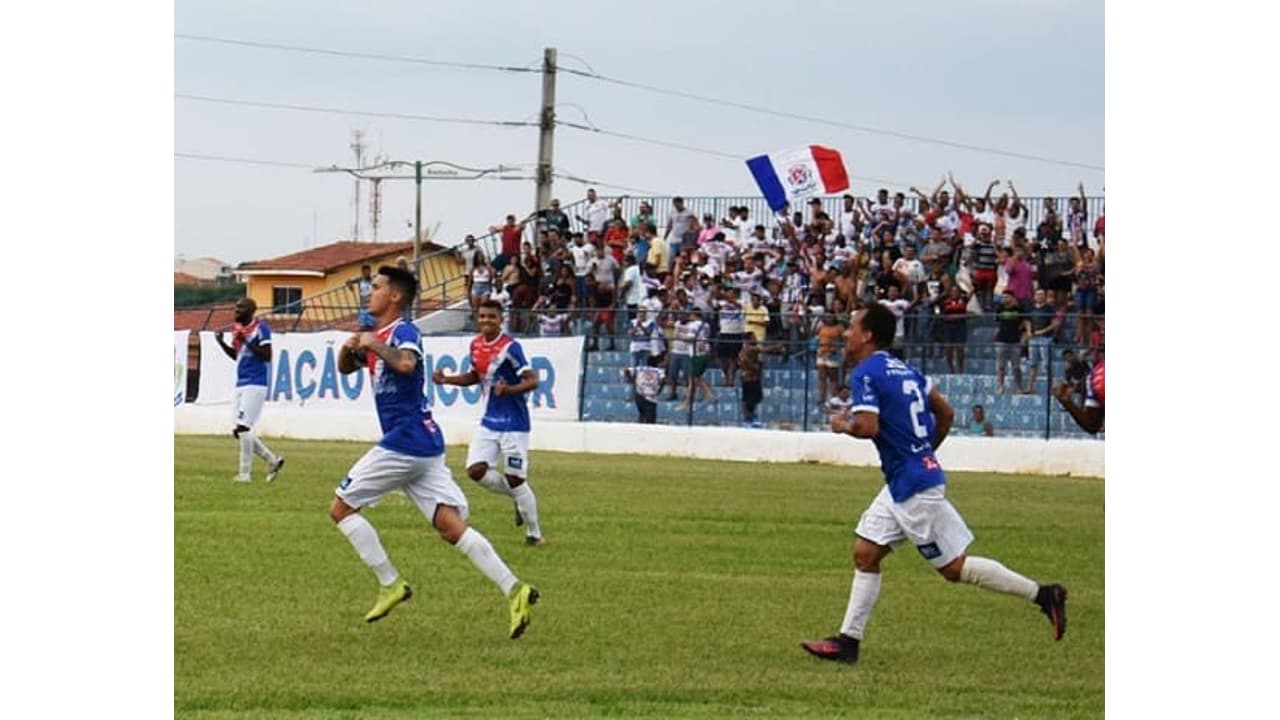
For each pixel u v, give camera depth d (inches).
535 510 669.9
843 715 402.6
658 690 419.5
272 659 445.4
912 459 446.6
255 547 637.9
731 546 679.7
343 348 473.7
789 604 544.4
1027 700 422.3
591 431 1228.5
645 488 909.2
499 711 396.8
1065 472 1108.5
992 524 796.0
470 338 1267.2
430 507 473.7
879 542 453.1
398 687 416.5
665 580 587.5
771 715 399.9
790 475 1018.1
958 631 511.8
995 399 1189.1
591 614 518.3
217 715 390.3
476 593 548.1
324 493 832.3
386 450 469.7
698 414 1240.8
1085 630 518.9
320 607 518.0
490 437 665.6
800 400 1211.2
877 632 506.9
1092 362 1165.1
